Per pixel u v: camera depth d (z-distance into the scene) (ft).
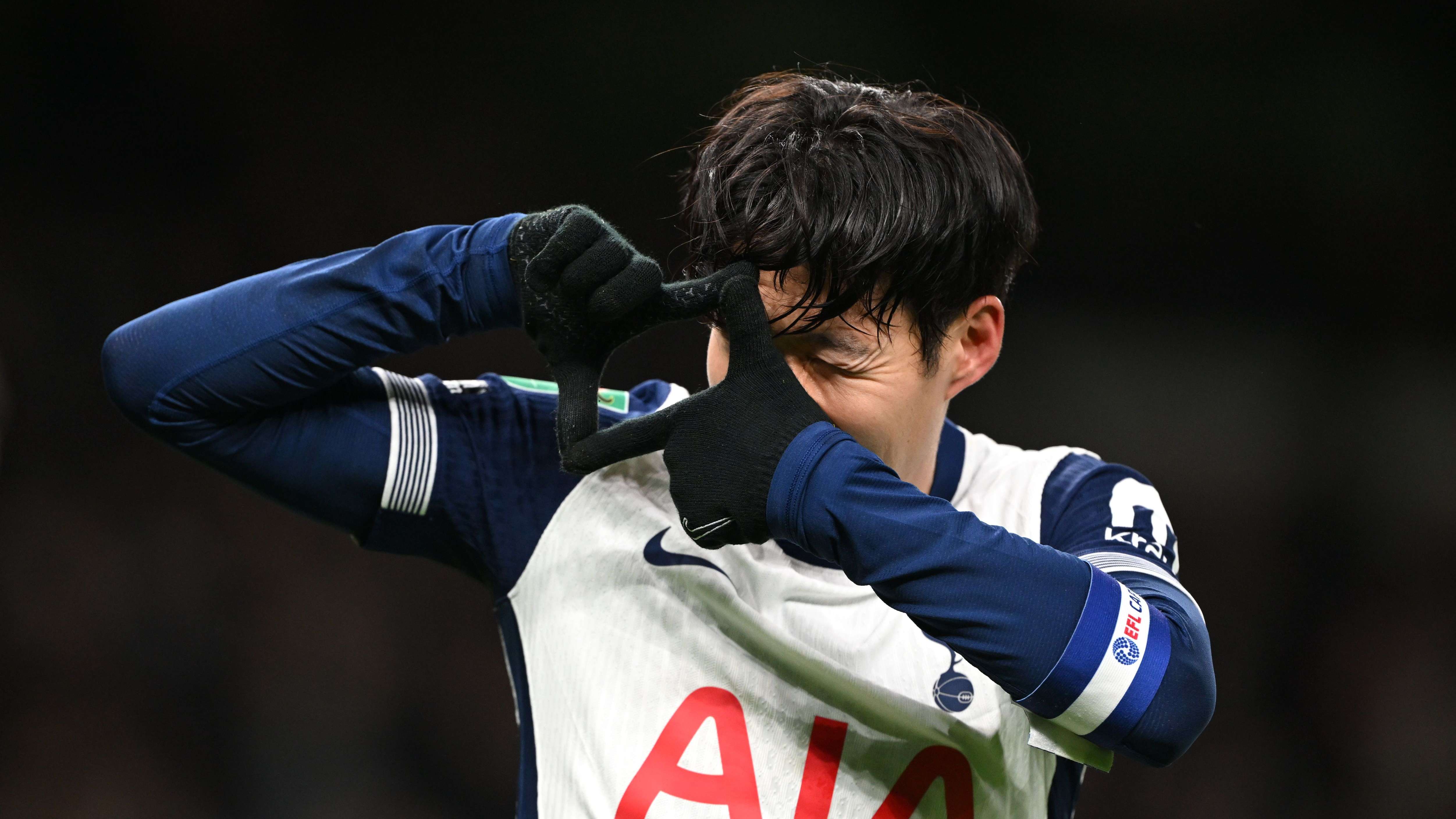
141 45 32.19
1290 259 35.68
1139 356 35.83
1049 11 35.06
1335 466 35.04
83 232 32.53
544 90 34.65
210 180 33.30
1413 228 35.27
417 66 34.19
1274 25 34.76
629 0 34.53
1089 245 35.99
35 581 30.89
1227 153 35.63
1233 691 33.37
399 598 32.19
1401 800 31.14
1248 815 31.19
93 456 32.07
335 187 34.01
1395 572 34.19
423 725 31.37
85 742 29.84
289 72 33.50
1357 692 32.86
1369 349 35.42
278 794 30.35
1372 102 34.83
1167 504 35.19
